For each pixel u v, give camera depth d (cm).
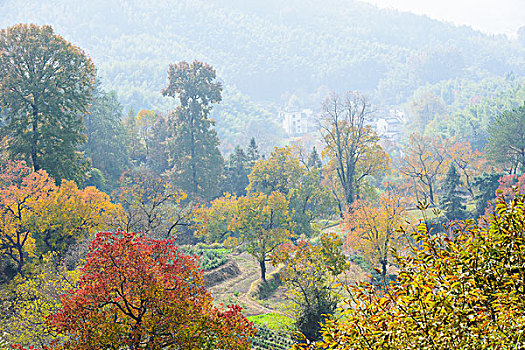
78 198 4334
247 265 5753
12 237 4081
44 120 5075
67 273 2948
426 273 997
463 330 862
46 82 5034
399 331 916
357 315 1029
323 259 3866
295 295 3628
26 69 5075
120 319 2050
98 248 2025
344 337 997
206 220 6166
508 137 7256
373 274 5191
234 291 4822
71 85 5194
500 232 970
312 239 7081
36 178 4244
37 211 4116
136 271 1934
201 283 2188
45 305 2639
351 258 5878
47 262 3431
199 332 1978
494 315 866
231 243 5356
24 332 2523
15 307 2770
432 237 1045
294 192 6944
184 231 6028
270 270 5559
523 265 921
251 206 5281
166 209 5006
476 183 6862
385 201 5347
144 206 4638
